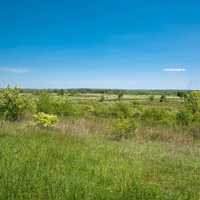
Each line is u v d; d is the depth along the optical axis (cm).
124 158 1198
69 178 838
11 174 823
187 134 1948
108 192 760
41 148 1184
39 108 2719
